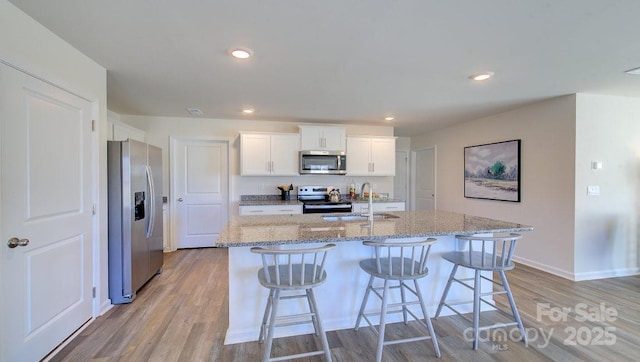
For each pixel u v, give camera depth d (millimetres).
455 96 3479
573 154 3385
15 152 1698
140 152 3057
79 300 2283
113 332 2268
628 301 2834
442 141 5715
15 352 1696
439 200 5805
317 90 3264
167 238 4785
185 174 4953
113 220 2760
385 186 5668
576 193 3383
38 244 1862
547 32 1962
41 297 1889
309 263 2314
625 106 3518
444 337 2223
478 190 4777
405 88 3186
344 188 5453
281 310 2270
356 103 3820
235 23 1867
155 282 3365
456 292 2648
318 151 4832
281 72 2723
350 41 2111
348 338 2213
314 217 2891
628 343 2131
